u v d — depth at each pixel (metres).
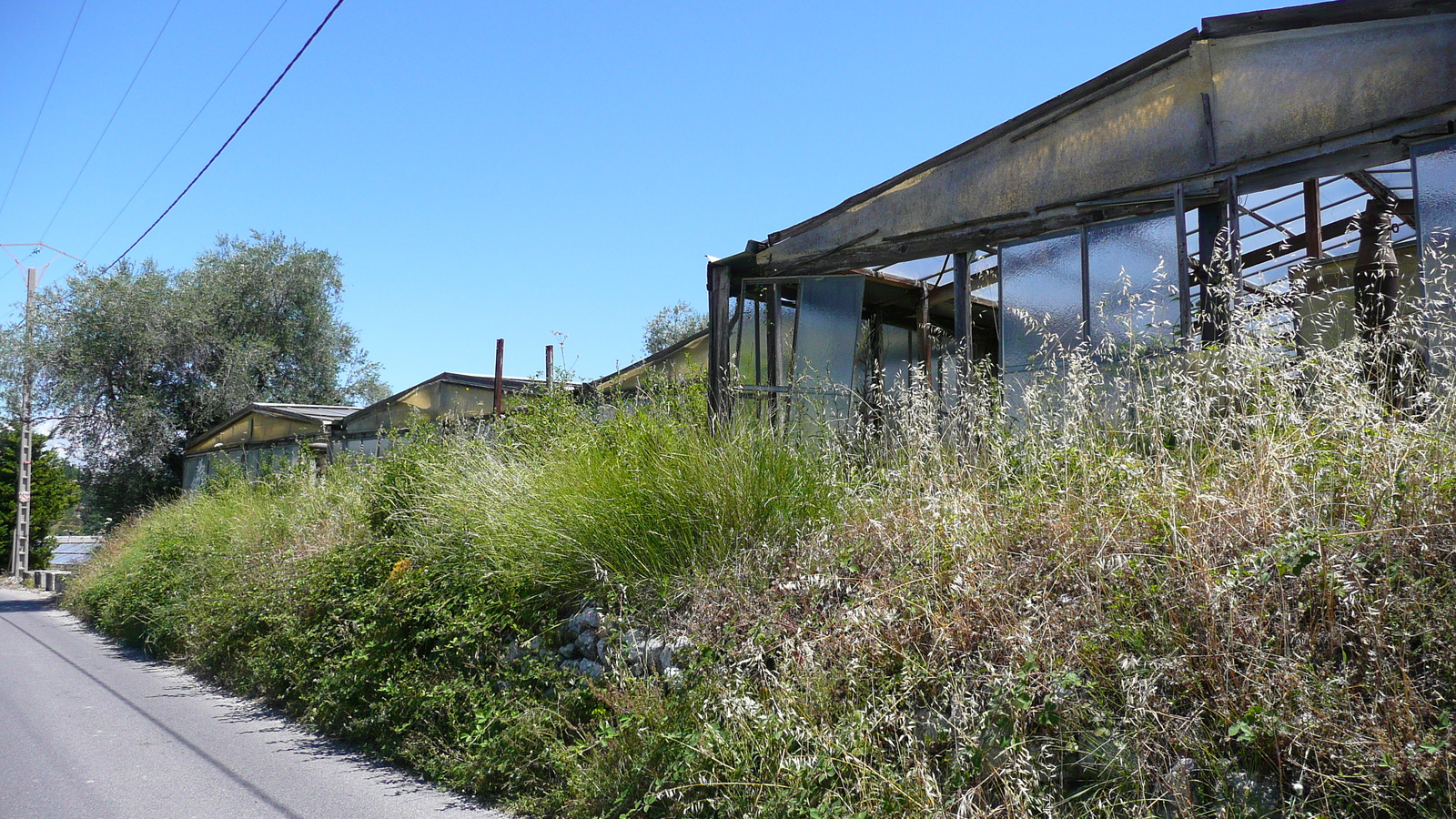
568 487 6.15
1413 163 5.55
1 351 23.88
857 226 8.90
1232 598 3.12
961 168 8.03
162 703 8.24
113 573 14.68
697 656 4.58
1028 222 7.46
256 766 5.99
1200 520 3.52
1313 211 7.96
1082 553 3.77
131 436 23.16
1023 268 7.53
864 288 10.05
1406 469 3.30
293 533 10.27
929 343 10.42
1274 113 6.11
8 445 26.48
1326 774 2.70
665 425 6.53
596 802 4.50
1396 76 5.61
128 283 24.64
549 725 5.14
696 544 5.54
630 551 5.64
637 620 5.22
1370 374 4.07
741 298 9.92
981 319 10.76
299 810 5.04
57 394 23.17
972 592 3.87
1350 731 2.74
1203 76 6.43
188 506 15.59
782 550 5.29
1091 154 7.07
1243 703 3.00
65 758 6.20
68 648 11.98
